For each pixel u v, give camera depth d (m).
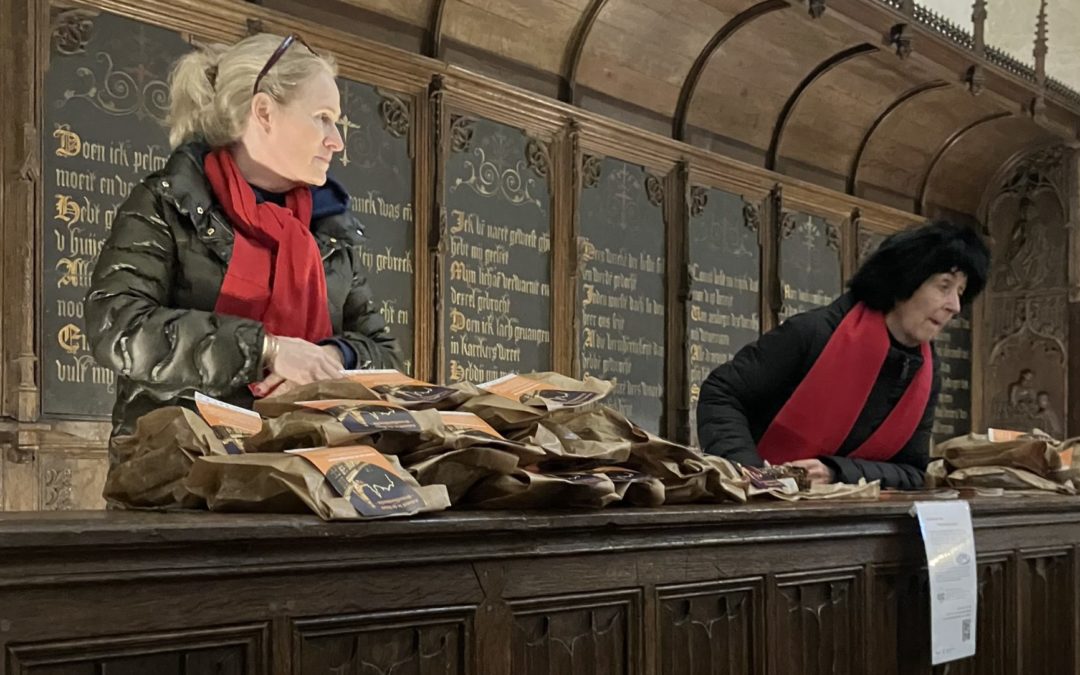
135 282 2.12
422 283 5.84
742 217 7.86
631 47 6.86
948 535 2.59
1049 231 9.97
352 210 5.54
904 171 9.49
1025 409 10.03
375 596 1.47
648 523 1.83
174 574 1.27
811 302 8.40
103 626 1.22
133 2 4.72
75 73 4.54
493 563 1.62
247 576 1.34
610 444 1.96
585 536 1.75
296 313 2.24
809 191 8.38
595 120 6.75
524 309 6.39
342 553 1.43
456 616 1.58
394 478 1.55
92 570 1.21
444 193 5.92
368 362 2.27
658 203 7.26
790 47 7.53
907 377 3.55
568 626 1.75
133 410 2.14
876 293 3.53
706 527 1.98
